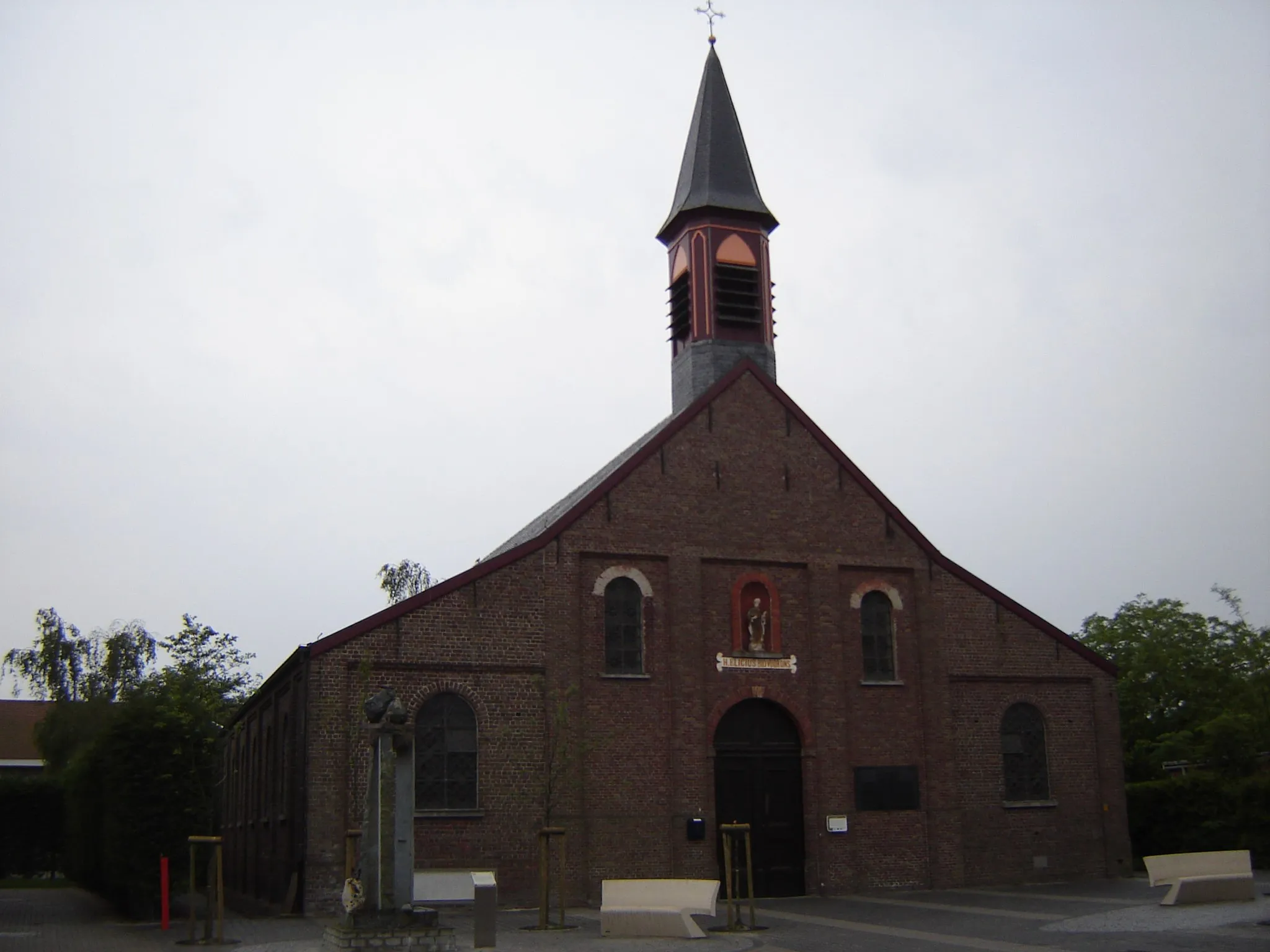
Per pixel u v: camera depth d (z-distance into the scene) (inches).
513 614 1073.5
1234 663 1924.2
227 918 997.2
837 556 1201.4
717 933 824.3
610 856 1061.8
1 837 1673.2
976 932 810.2
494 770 1039.0
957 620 1235.9
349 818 983.0
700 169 1302.9
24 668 2175.2
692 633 1127.6
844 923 889.5
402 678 1026.1
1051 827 1225.4
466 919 934.4
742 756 1135.0
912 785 1181.1
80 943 802.8
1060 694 1259.8
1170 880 924.0
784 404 1220.5
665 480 1156.5
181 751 960.9
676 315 1301.7
